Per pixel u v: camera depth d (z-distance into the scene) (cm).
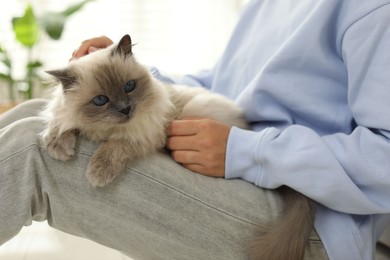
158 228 94
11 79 254
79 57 124
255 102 114
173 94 127
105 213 94
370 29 94
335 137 98
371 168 89
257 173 100
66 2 295
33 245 173
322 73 108
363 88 96
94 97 106
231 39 146
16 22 243
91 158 95
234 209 94
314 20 104
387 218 109
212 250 94
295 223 93
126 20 303
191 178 96
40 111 124
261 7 139
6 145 90
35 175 91
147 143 103
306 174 91
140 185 93
